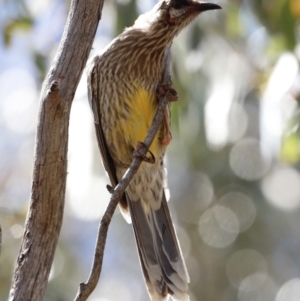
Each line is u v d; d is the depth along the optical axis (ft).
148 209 30.42
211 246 48.70
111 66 29.78
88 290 20.20
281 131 37.06
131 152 30.42
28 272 20.36
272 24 38.11
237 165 47.39
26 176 47.44
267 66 39.24
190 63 38.60
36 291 20.30
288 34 37.11
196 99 39.06
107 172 30.81
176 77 38.11
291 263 49.85
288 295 48.70
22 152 49.55
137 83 29.53
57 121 20.58
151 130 23.90
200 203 49.08
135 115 29.60
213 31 40.86
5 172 47.14
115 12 37.29
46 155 20.56
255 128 44.83
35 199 20.63
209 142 38.93
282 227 49.85
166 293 28.76
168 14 29.86
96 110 30.50
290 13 37.09
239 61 41.01
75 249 48.83
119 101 29.76
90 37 21.39
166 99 24.44
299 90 36.94
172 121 38.04
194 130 39.52
